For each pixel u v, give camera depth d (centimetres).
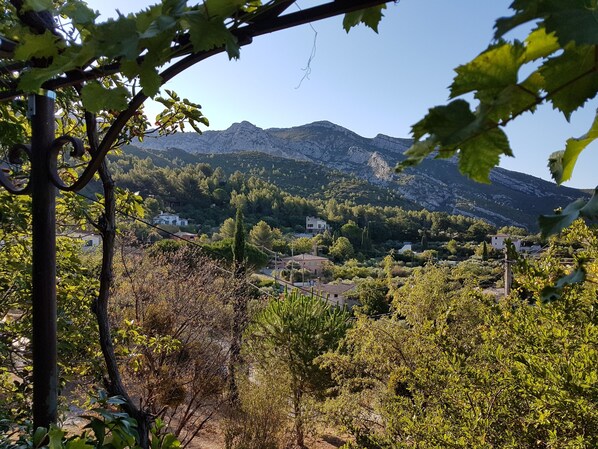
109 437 152
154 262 814
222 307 822
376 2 67
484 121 32
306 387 819
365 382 602
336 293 2195
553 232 42
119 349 338
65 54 63
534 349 238
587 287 236
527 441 236
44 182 147
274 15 72
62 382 301
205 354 738
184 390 680
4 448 149
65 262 329
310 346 812
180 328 738
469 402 271
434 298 673
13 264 287
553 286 62
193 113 234
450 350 307
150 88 66
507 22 29
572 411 197
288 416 759
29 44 75
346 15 78
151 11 58
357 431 484
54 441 126
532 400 227
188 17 56
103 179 187
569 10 27
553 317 233
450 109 31
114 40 58
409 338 530
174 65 78
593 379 190
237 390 712
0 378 313
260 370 802
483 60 31
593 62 31
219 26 57
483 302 295
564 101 32
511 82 31
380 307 1357
